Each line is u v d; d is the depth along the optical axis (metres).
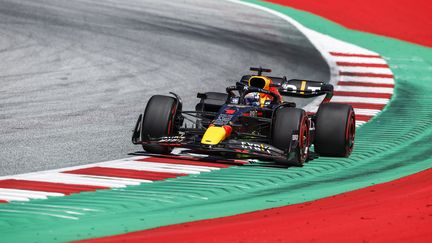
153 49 82.00
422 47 98.81
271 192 33.19
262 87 41.38
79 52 77.75
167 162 39.62
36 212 28.42
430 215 26.95
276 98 41.38
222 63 78.62
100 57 76.44
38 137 45.41
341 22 110.00
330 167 39.81
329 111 42.28
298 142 38.53
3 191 32.16
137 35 88.06
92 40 83.62
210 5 113.88
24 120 50.34
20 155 40.53
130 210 29.14
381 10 118.00
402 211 27.84
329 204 30.20
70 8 100.19
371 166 40.25
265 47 89.19
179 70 73.56
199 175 36.47
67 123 50.00
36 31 85.44
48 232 25.31
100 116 52.97
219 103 42.50
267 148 37.88
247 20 105.00
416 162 41.44
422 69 84.19
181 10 106.88
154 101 40.50
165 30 92.25
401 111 61.00
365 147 45.91
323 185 35.00
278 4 119.25
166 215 28.23
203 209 29.44
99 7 102.88
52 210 28.80
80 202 30.30
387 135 50.38
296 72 77.94
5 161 39.03
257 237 23.94
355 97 67.25
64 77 67.31
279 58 84.00
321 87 44.22
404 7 121.06
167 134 39.94
